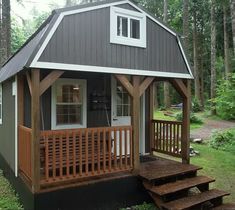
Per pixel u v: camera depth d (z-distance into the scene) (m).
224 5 18.36
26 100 6.53
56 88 6.70
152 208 5.66
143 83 6.30
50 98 6.63
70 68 5.25
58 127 6.71
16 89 6.24
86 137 5.43
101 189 5.50
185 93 7.15
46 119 6.58
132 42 6.10
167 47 6.75
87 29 5.50
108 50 5.77
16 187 6.36
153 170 6.24
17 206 5.65
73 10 5.30
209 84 28.48
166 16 19.73
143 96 8.12
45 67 4.96
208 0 22.03
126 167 5.84
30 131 5.13
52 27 5.06
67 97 6.88
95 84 7.25
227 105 10.20
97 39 5.62
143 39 6.28
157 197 5.49
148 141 8.32
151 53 6.44
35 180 4.86
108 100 7.46
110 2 5.78
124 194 5.76
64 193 5.12
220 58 24.25
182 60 7.04
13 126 6.74
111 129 5.70
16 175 6.30
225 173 7.60
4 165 8.23
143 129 8.16
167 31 6.77
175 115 16.66
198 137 12.16
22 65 5.04
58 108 6.79
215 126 14.73
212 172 7.69
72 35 5.30
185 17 16.14
